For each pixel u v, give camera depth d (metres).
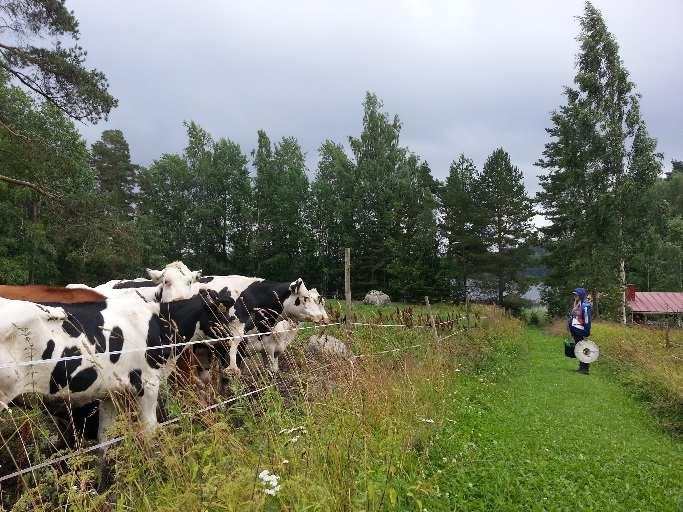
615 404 10.17
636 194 34.03
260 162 57.69
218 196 58.81
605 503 5.20
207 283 10.18
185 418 4.90
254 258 56.81
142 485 4.05
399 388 7.24
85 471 3.70
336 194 59.09
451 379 10.01
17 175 21.91
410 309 14.70
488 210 49.12
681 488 5.81
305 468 4.25
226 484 3.56
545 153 47.94
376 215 55.81
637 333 22.00
